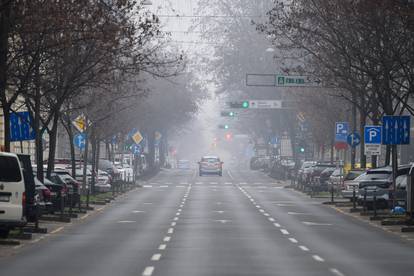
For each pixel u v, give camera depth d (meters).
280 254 46.75
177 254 46.22
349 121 130.25
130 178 148.88
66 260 43.09
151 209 89.00
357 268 40.25
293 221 73.69
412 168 65.44
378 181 83.12
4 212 49.47
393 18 72.88
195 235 59.00
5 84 58.22
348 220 75.25
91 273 37.59
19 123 69.69
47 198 66.44
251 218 76.88
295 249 49.81
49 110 84.19
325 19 80.81
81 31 58.12
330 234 61.03
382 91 91.62
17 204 49.84
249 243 53.34
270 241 55.00
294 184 146.25
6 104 61.81
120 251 47.94
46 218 70.75
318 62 102.00
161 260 43.16
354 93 97.31
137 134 146.25
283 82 96.56
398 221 68.69
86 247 50.31
